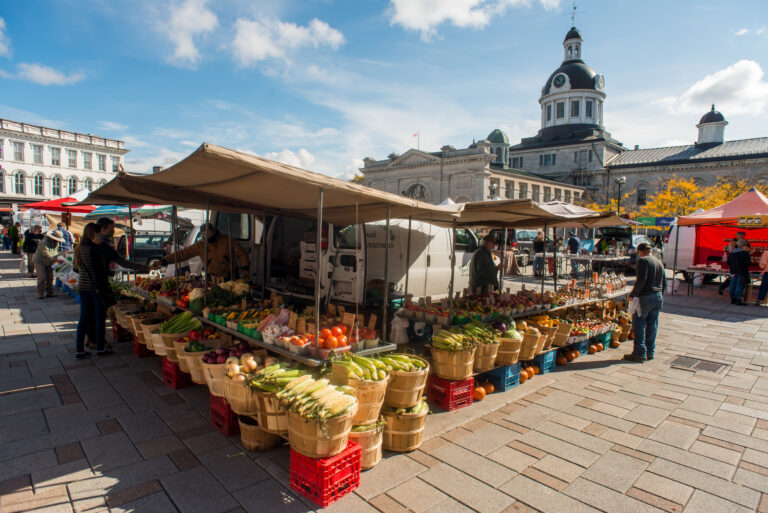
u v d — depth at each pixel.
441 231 8.48
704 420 4.50
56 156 51.19
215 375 3.85
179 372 4.93
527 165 69.44
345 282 6.45
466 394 4.70
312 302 6.76
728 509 3.02
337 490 2.99
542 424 4.33
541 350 5.78
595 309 8.20
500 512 2.92
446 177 51.78
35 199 49.88
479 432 4.12
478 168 48.81
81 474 3.23
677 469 3.54
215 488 3.09
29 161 49.25
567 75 68.00
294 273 7.82
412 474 3.35
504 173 51.09
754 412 4.72
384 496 3.06
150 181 4.35
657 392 5.30
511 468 3.49
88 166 53.72
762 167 50.78
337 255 6.59
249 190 4.23
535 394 5.16
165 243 12.08
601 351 7.23
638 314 6.53
